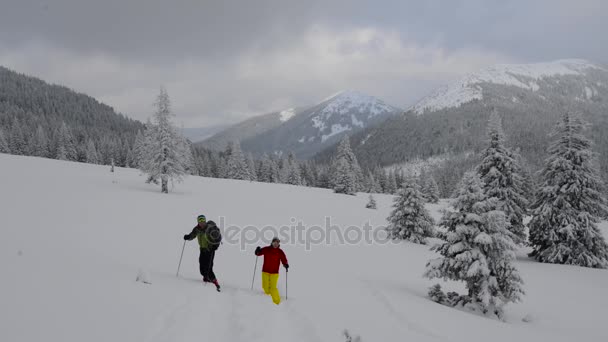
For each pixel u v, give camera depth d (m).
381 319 7.32
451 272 12.69
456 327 8.05
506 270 12.09
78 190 32.22
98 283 6.53
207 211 28.75
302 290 9.66
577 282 19.12
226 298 7.27
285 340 5.11
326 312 7.17
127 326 4.64
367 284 11.97
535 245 27.91
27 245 10.80
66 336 4.02
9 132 100.62
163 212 25.62
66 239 13.34
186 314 5.63
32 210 20.58
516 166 26.78
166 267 10.48
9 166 43.94
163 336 4.55
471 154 189.00
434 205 60.72
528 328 10.02
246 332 5.26
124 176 48.59
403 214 28.52
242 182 61.19
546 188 25.38
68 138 91.19
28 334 3.89
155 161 38.38
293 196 50.31
